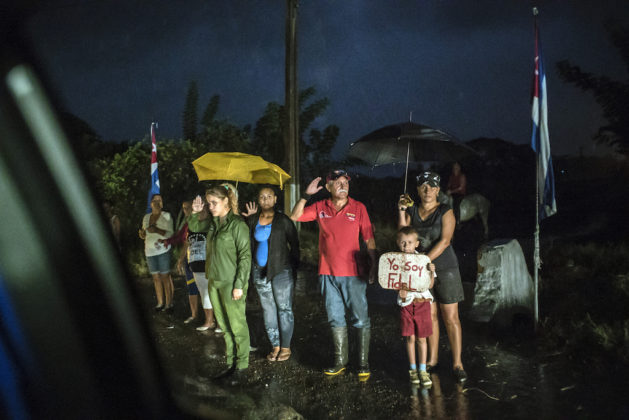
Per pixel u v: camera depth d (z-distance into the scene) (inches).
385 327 266.5
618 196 549.6
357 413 168.1
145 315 61.6
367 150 228.7
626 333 209.0
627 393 170.6
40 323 47.4
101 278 54.2
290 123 385.7
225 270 203.3
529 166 658.8
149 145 518.6
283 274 220.1
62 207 50.2
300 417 152.0
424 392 184.5
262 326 269.1
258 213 230.4
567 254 366.6
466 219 513.0
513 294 253.4
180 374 162.9
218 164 246.2
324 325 274.7
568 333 225.9
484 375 197.5
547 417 159.3
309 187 214.1
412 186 639.8
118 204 485.4
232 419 128.6
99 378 52.3
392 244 449.1
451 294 195.2
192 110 600.4
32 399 46.5
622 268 318.0
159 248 300.0
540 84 233.0
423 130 210.7
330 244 205.6
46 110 47.8
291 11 383.6
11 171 46.4
